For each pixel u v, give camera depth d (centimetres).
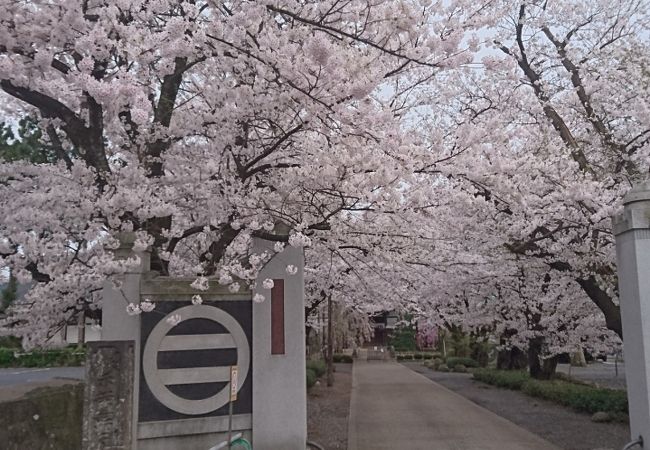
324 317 2686
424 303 1784
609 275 1034
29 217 648
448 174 808
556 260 1055
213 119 755
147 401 753
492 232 1143
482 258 1306
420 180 866
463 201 893
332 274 1277
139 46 620
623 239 691
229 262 769
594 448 936
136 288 766
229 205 762
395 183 766
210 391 783
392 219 868
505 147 983
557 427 1159
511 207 960
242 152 808
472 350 3416
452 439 1061
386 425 1245
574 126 1165
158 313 773
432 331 3591
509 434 1105
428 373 3116
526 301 1526
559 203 930
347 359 4275
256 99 707
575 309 1369
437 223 1059
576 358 3334
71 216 677
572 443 987
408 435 1113
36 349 844
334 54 605
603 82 1040
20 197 694
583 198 880
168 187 739
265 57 639
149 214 682
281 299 824
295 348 820
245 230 770
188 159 812
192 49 643
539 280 1448
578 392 1395
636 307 656
